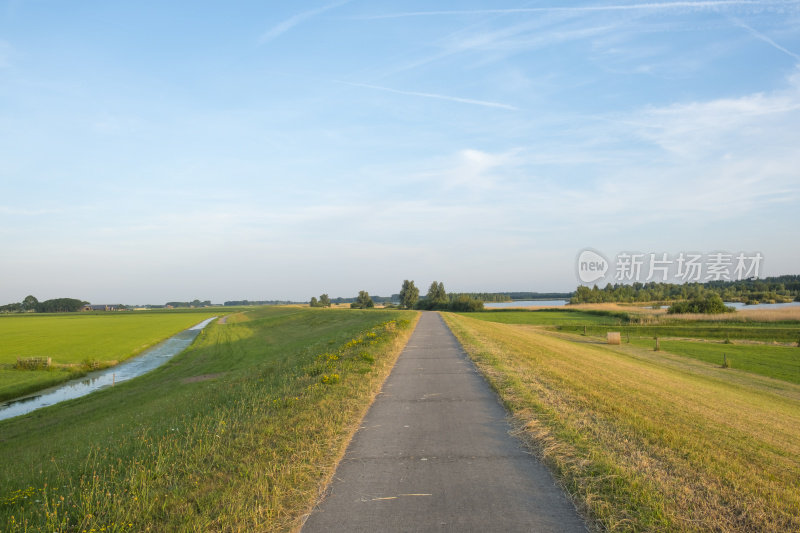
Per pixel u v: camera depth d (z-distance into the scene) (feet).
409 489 15.75
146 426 35.40
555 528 13.01
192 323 294.05
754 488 16.55
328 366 43.68
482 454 19.22
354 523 13.39
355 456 19.19
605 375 54.54
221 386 53.57
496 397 30.35
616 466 16.98
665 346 139.03
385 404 28.78
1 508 17.03
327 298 555.28
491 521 13.42
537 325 209.05
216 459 18.57
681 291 392.27
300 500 14.94
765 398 65.00
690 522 13.28
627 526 12.84
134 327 253.03
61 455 31.40
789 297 343.26
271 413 26.53
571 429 21.93
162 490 15.90
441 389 33.27
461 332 87.86
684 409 37.99
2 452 43.88
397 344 63.93
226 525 13.20
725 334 161.89
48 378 95.55
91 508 14.82
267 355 112.57
